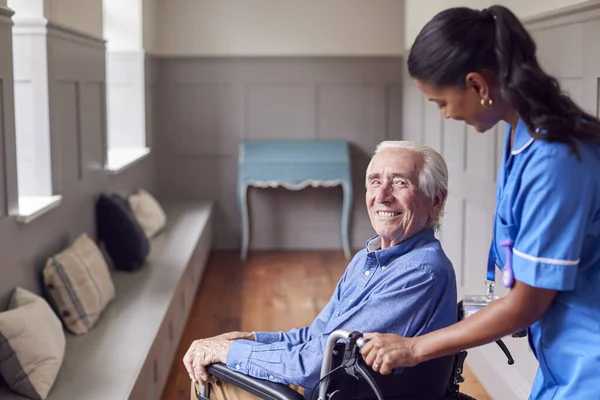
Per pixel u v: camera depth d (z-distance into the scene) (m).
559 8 3.04
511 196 1.75
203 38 7.19
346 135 7.30
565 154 1.66
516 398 3.39
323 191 7.36
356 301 2.17
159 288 4.29
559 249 1.66
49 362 2.84
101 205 4.64
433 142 5.24
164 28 7.18
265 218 7.38
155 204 5.94
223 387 2.31
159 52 7.21
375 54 7.21
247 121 7.29
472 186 4.24
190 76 7.25
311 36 7.20
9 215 3.14
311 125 7.29
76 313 3.50
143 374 3.16
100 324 3.64
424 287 2.08
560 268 1.66
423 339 1.81
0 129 3.05
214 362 2.28
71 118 4.20
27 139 3.75
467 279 4.38
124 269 4.66
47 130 3.75
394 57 7.22
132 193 5.95
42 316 2.96
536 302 1.70
